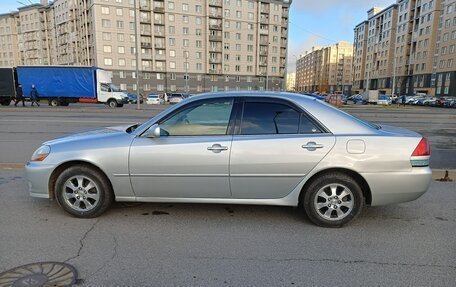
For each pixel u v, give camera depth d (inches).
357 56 4377.5
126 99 1125.7
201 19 2967.5
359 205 143.1
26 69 1015.6
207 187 145.2
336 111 146.3
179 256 119.9
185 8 2901.1
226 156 141.3
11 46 4232.3
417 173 138.6
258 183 143.0
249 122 144.9
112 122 561.3
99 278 105.0
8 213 158.1
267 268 112.1
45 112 796.6
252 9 3107.8
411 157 138.7
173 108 149.6
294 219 154.5
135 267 111.9
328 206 144.2
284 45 3282.5
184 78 2979.8
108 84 1093.8
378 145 138.9
